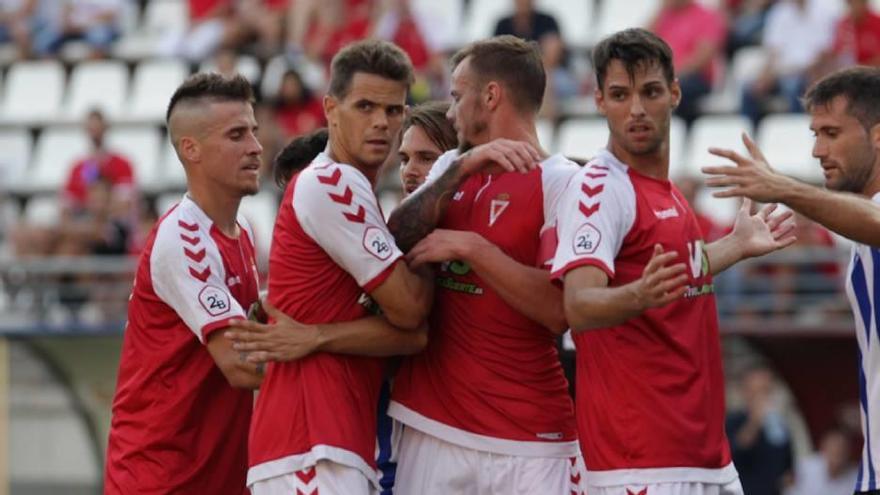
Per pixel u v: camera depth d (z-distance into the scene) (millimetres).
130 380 22969
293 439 20828
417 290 20609
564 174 20688
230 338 20766
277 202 51094
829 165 21453
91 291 48875
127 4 64062
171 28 63250
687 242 20000
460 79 21125
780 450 41375
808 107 21719
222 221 22891
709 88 51781
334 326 20766
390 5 52750
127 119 59438
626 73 19484
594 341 20062
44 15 63438
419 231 20734
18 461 46875
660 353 19812
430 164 23109
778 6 53531
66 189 52188
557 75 53094
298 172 23297
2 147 60375
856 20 49000
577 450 21359
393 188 49969
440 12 59719
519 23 53250
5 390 47000
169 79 60281
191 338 22531
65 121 60312
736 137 51250
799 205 19047
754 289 43250
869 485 21234
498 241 20781
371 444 21297
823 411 42000
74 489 46688
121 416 23094
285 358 20641
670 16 52562
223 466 22938
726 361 42625
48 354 46875
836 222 19031
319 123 51656
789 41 50906
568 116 53000
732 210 46656
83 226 49844
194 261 22172
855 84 21219
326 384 20844
